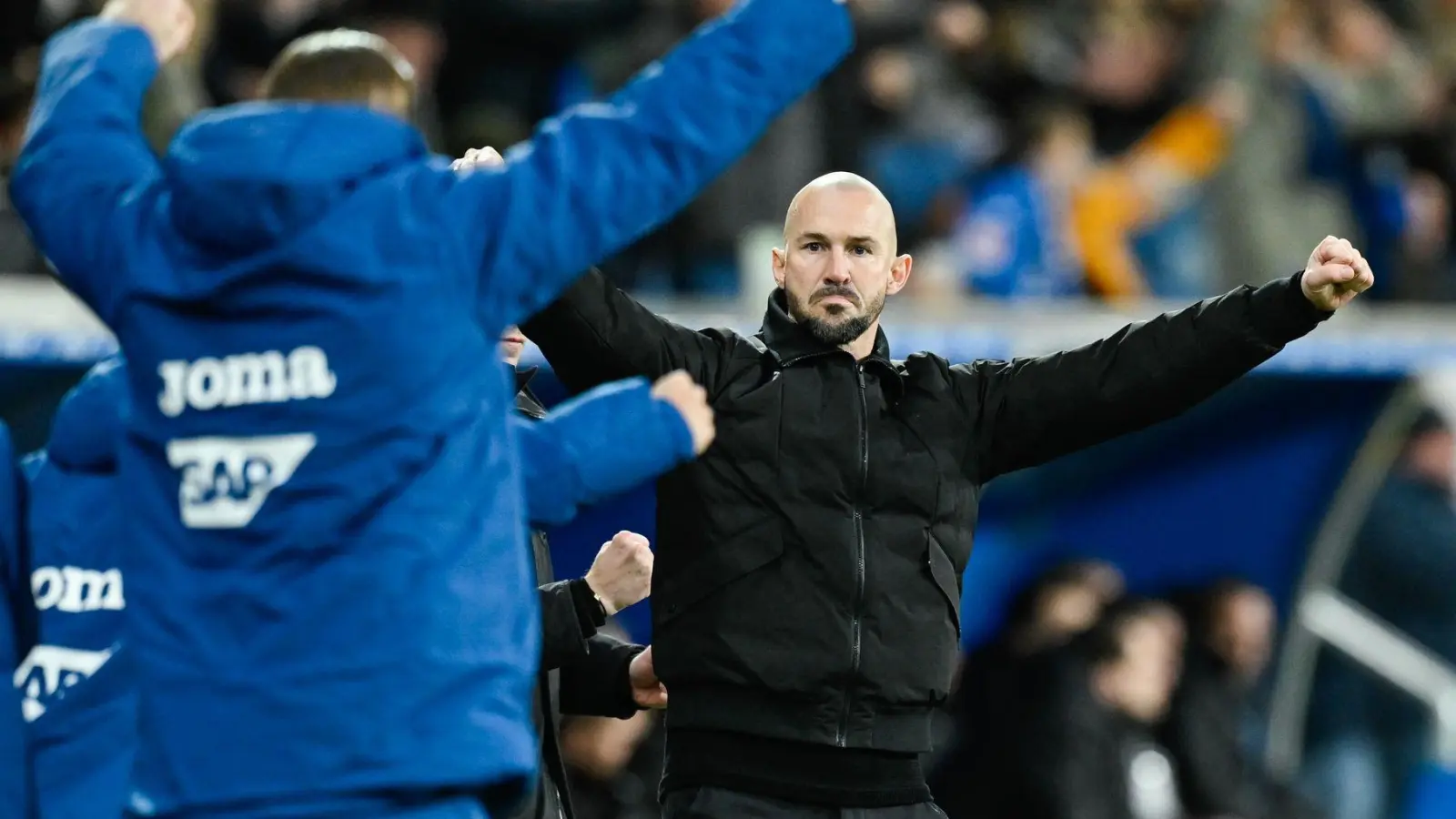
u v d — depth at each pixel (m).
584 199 11.12
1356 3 42.34
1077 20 39.97
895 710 15.80
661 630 15.95
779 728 15.60
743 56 11.38
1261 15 40.09
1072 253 36.44
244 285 10.98
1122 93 39.59
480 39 35.38
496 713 10.96
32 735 13.11
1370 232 40.22
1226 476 33.00
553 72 35.59
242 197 10.84
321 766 10.71
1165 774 30.14
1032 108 37.22
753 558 15.68
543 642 15.73
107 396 13.20
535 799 15.75
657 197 11.26
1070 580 30.88
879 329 16.58
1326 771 33.66
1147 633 30.52
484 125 35.06
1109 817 29.08
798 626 15.60
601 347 15.66
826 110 36.28
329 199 10.93
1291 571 33.50
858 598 15.68
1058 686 29.39
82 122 11.71
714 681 15.67
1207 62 39.91
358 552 10.88
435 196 11.13
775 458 15.84
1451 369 32.19
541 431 11.94
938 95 37.22
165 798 10.85
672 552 15.97
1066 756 28.91
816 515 15.76
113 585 13.16
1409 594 33.50
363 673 10.77
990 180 36.38
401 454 10.93
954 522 16.22
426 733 10.78
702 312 30.83
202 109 30.47
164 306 11.17
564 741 26.70
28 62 29.81
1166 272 37.50
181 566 11.09
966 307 31.98
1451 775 33.31
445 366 11.03
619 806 26.66
